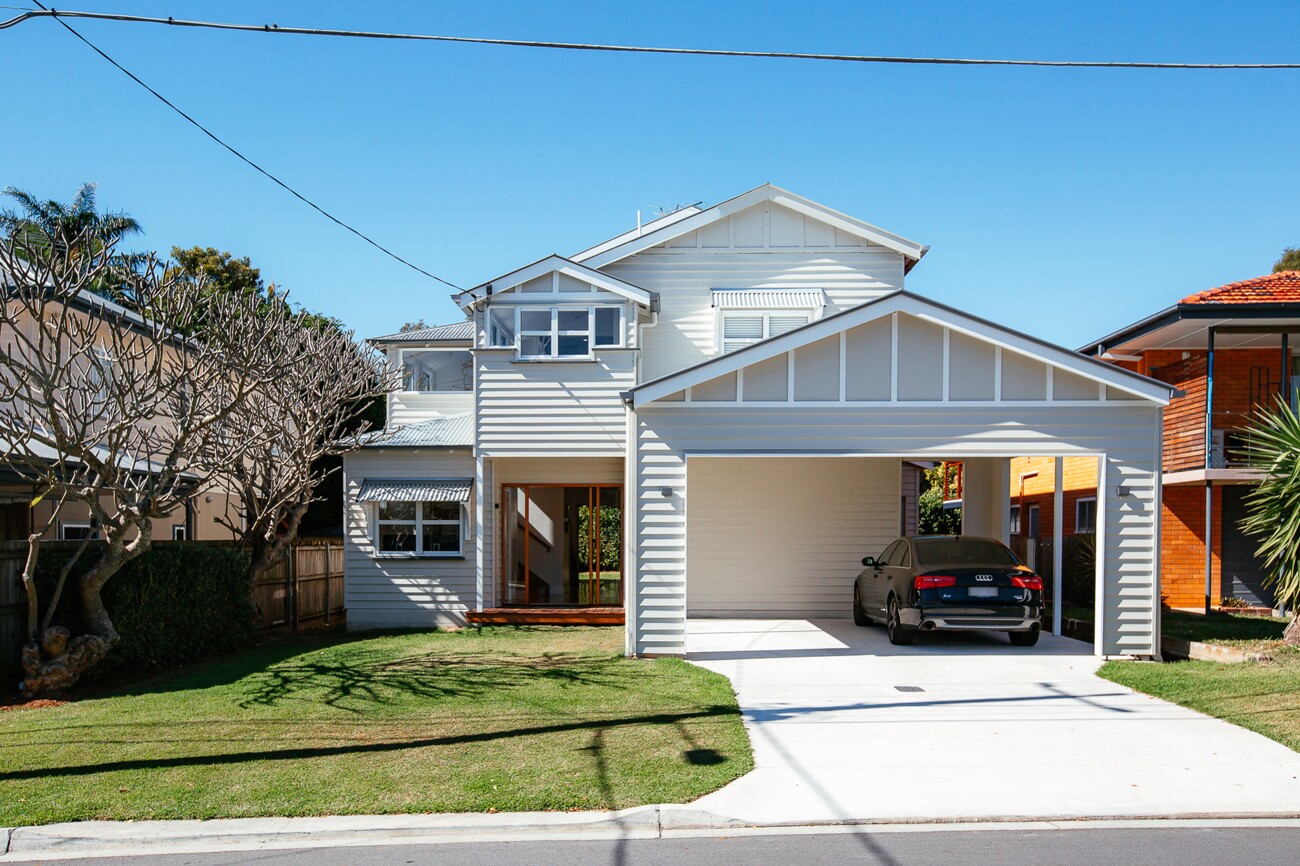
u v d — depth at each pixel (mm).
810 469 17547
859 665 12117
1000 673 11484
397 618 16859
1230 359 18609
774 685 10781
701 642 14242
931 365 12602
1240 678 10477
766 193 18094
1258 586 18047
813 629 15758
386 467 17062
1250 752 7812
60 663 10453
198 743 8148
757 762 7594
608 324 16469
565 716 9078
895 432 12555
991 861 5602
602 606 17250
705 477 17609
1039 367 12547
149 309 13391
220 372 12062
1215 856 5664
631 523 12609
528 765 7406
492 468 16938
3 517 14016
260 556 15828
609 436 16266
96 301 14641
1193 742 8133
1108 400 12461
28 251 10195
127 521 10797
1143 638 12344
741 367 12555
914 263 19234
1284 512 11891
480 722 8859
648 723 8773
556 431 16344
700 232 18391
